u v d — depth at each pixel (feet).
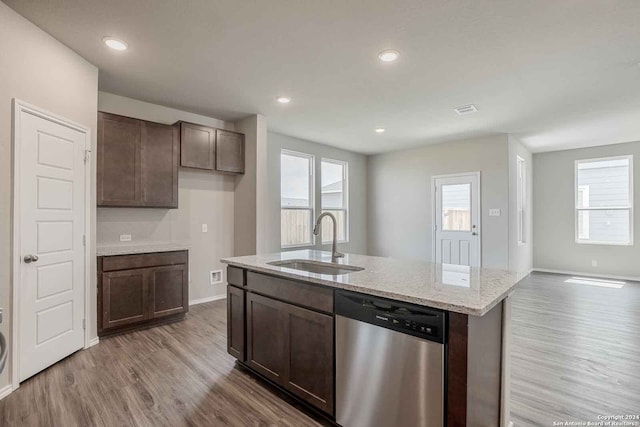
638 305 14.25
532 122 15.81
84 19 7.64
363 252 23.97
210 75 10.66
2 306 7.13
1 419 6.28
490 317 5.16
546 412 6.55
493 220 18.40
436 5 7.11
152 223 13.12
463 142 19.58
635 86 11.41
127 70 10.27
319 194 20.53
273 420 6.33
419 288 5.28
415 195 21.79
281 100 12.91
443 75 10.62
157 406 6.76
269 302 7.39
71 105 9.03
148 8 7.24
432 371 4.60
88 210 9.70
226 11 7.35
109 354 9.28
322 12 7.38
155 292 11.51
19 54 7.48
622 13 7.29
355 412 5.61
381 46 8.86
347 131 17.67
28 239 7.75
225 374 8.15
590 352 9.34
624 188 20.34
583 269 21.57
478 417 4.73
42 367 8.13
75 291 9.23
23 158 7.60
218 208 15.34
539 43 8.63
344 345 5.77
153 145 12.21
